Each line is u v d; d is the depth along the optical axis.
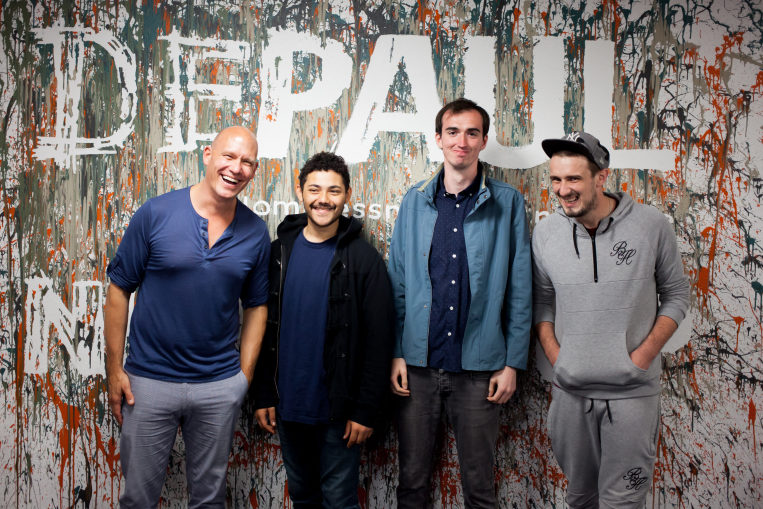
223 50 2.12
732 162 2.10
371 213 2.14
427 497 1.94
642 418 1.65
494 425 1.88
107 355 1.73
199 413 1.73
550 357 1.81
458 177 1.87
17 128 2.12
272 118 2.13
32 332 2.14
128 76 2.11
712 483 2.11
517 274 1.85
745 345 2.10
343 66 2.13
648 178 2.11
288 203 2.14
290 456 1.84
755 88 2.10
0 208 2.13
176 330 1.68
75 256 2.13
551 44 2.12
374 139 2.13
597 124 2.12
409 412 1.88
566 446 1.78
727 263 2.11
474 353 1.82
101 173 2.12
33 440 2.14
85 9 2.10
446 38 2.12
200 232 1.70
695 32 2.10
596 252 1.68
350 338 1.75
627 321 1.65
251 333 1.85
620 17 2.11
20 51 2.11
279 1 2.12
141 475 1.70
